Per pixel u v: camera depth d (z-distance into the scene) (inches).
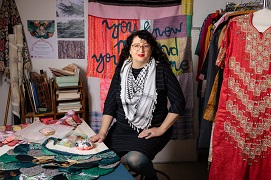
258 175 65.9
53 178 41.6
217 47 74.7
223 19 77.2
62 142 56.2
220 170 70.2
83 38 100.7
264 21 62.7
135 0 97.5
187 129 106.7
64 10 98.0
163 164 108.0
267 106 62.6
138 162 58.7
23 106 90.0
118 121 70.6
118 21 98.3
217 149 69.9
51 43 99.9
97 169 45.0
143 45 66.6
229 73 66.3
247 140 64.6
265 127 63.5
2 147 54.6
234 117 66.2
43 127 66.6
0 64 94.6
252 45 62.4
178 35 100.7
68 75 90.4
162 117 69.7
